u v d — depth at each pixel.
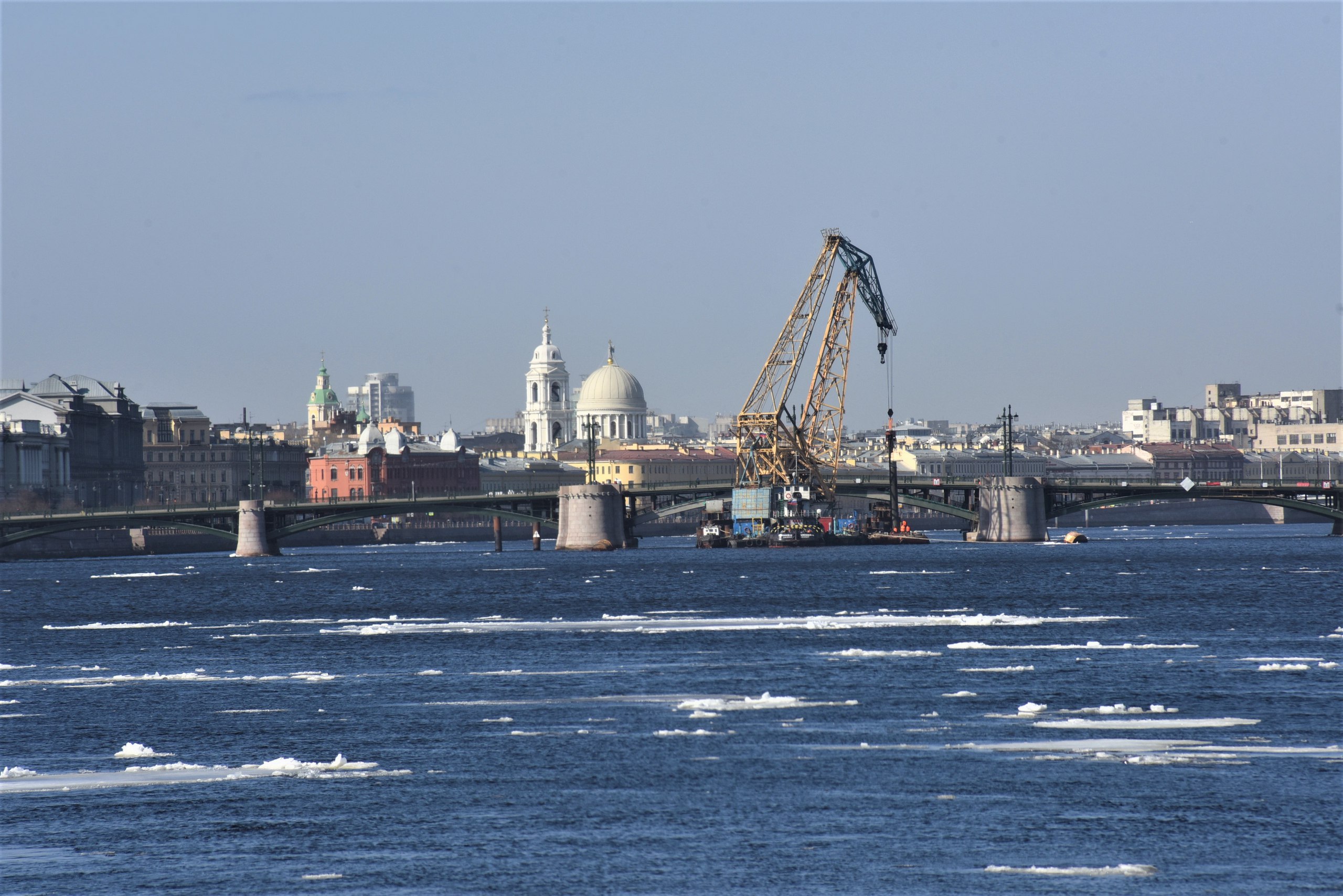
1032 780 158.38
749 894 129.62
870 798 153.50
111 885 133.75
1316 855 136.50
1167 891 128.62
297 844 143.12
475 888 131.88
